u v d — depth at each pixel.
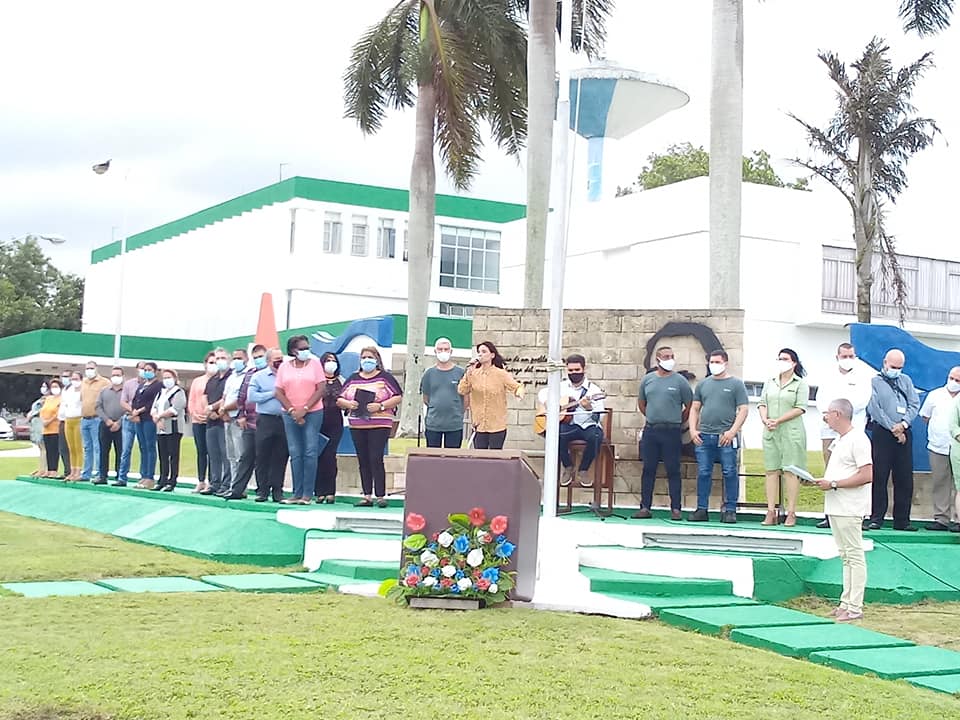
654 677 6.83
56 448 21.97
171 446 17.48
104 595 9.30
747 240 35.81
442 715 5.86
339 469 17.03
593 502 14.55
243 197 52.62
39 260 74.69
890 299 38.47
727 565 10.80
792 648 8.21
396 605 8.95
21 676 6.36
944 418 13.84
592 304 38.69
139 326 62.75
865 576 10.01
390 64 28.47
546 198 23.88
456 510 8.93
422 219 28.22
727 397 13.46
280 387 14.17
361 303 50.56
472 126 26.36
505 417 13.59
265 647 7.20
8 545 12.99
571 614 8.98
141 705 5.87
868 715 6.29
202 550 12.41
